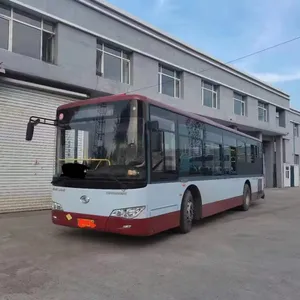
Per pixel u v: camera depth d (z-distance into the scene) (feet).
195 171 29.91
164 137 24.98
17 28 39.14
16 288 15.52
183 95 62.85
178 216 26.71
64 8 42.65
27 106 39.42
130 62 52.80
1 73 36.19
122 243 24.32
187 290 15.46
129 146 22.47
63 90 42.42
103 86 47.14
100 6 47.14
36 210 39.91
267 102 91.86
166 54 58.80
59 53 42.01
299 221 35.35
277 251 22.68
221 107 72.84
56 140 25.39
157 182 23.70
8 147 37.63
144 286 15.89
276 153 102.42
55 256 20.84
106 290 15.34
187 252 22.15
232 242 25.18
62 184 24.30
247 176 44.88
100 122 23.67
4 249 22.31
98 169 22.99
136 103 22.77
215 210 33.88
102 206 22.57
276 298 14.65
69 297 14.51
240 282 16.60
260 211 43.75
